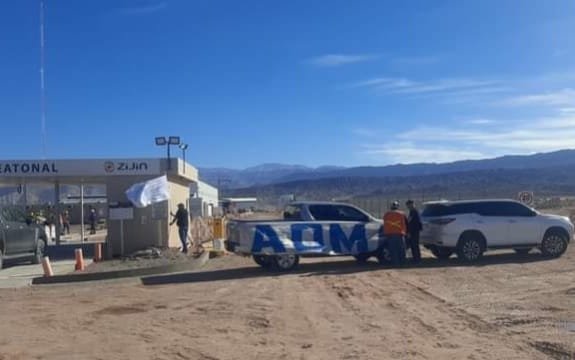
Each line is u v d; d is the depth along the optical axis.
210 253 27.36
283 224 21.14
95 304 15.23
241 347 10.55
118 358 9.93
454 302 14.32
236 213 91.62
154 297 16.23
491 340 10.68
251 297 15.71
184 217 27.42
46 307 14.88
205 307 14.40
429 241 23.03
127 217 27.55
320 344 10.70
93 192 69.38
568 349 9.88
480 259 22.80
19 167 29.17
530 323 11.88
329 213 21.86
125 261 25.16
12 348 10.66
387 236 21.80
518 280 17.47
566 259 22.58
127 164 28.86
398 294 15.69
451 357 9.67
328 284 17.69
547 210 52.19
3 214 24.19
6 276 21.97
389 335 11.27
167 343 10.92
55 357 10.04
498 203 23.09
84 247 33.56
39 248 26.30
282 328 12.02
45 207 52.44
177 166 28.92
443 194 93.12
